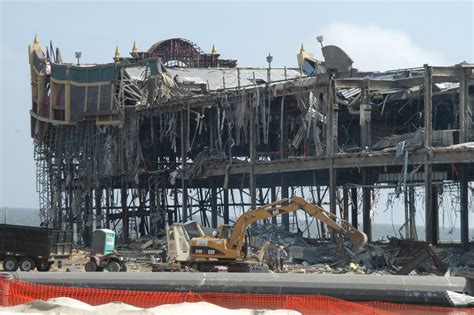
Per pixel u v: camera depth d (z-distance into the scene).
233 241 158.50
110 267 169.00
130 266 188.88
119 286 107.44
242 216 159.12
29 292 93.50
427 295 100.25
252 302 90.75
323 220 163.50
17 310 75.25
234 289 104.81
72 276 110.25
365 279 103.50
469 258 198.25
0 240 175.50
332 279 104.06
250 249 163.75
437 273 167.25
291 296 92.56
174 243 163.75
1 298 90.88
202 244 159.00
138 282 107.25
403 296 100.94
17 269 174.75
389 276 104.69
